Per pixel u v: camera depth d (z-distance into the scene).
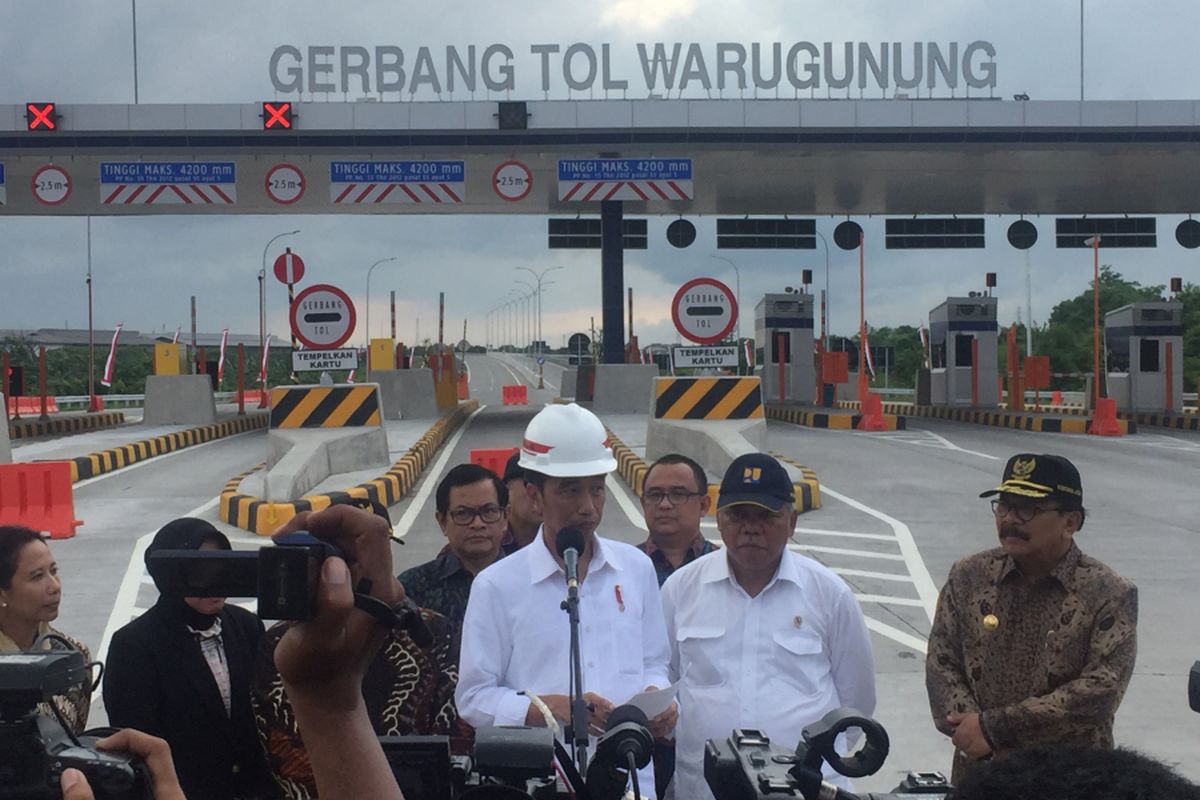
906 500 14.77
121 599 9.52
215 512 14.11
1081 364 58.75
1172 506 14.32
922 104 23.78
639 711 2.59
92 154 24.17
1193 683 2.27
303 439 16.02
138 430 25.84
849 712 2.10
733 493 3.66
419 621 1.39
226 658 3.59
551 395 63.75
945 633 3.66
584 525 3.61
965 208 32.50
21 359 60.12
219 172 24.97
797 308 38.25
